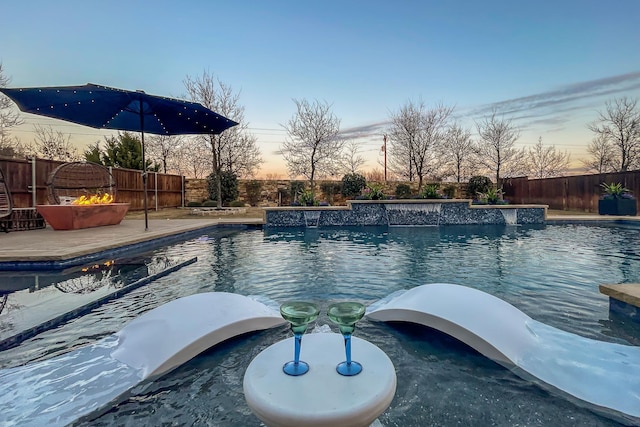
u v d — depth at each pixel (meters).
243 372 1.66
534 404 1.40
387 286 3.32
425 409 1.37
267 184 15.69
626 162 15.44
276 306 2.66
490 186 15.88
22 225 6.77
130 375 1.59
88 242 5.02
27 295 2.89
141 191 12.98
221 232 8.12
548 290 3.09
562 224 9.48
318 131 16.78
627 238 6.54
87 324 2.32
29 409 1.37
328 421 0.95
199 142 16.22
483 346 1.77
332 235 7.49
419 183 16.80
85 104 6.13
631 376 1.57
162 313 1.93
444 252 5.18
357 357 1.28
